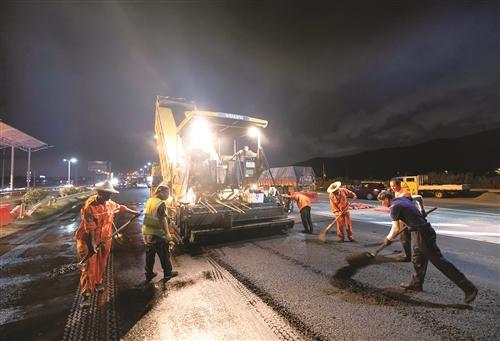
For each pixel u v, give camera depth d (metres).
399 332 2.86
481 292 3.83
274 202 7.57
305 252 5.88
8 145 29.30
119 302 3.66
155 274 4.56
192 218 6.21
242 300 3.66
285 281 4.29
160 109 9.91
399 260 5.24
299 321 3.11
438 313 3.24
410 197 4.10
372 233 7.88
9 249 6.64
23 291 4.08
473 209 14.51
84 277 3.56
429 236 3.64
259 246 6.40
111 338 2.84
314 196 19.14
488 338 2.74
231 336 2.85
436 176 32.91
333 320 3.12
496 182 28.73
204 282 4.30
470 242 6.81
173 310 3.41
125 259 5.72
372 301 3.58
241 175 8.01
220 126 7.87
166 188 4.65
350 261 4.41
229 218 6.47
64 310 3.47
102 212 3.80
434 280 4.24
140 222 10.69
